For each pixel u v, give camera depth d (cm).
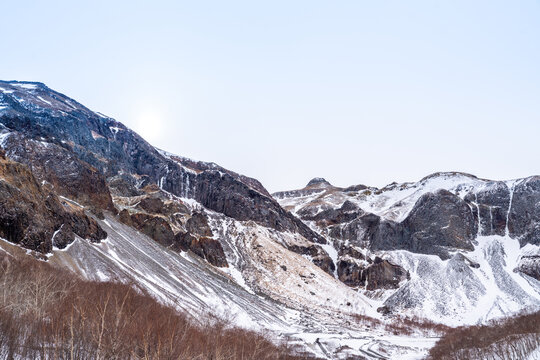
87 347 2736
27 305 3066
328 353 11206
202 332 4953
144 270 10825
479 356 10238
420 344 14675
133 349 2909
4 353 2641
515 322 13938
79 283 5506
